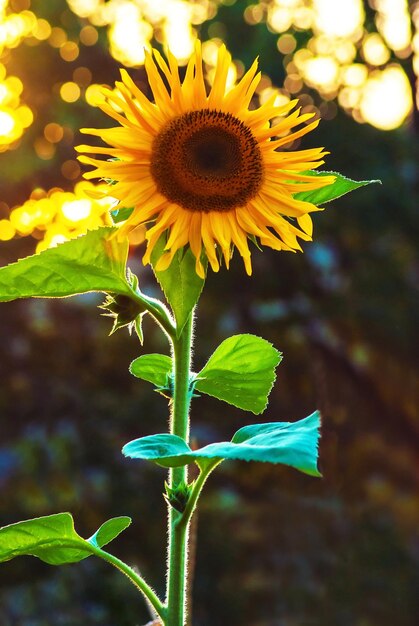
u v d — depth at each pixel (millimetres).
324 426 12047
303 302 11922
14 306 11633
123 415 11320
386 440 12469
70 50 12656
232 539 10938
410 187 12242
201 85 2127
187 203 2080
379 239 12188
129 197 2072
